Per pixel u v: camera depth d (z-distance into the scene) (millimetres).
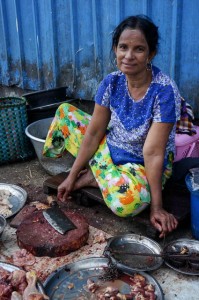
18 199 3062
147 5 3393
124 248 2391
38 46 4551
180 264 2197
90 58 4082
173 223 2369
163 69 3488
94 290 2053
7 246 2496
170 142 2588
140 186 2418
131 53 2217
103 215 2854
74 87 4367
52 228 2490
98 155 2697
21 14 4594
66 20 4141
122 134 2592
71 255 2383
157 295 1990
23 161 3957
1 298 1947
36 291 1904
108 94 2576
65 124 2955
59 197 2846
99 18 3826
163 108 2316
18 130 3811
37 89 4828
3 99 4086
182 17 3205
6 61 5059
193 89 3352
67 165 3299
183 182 2783
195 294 2068
